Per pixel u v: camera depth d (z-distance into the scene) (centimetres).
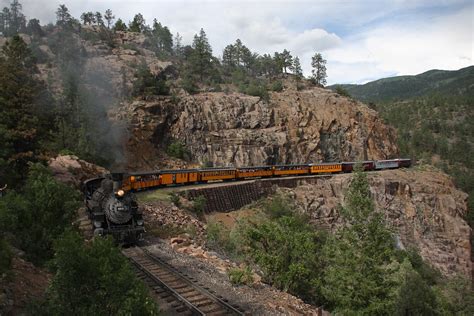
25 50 5994
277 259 1995
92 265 970
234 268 1819
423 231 6762
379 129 9788
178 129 7500
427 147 18662
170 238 2556
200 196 4634
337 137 8969
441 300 2477
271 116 8525
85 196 2572
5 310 1050
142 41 11362
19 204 1509
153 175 4550
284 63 12381
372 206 1942
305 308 1603
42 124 3169
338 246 1964
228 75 11856
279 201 5534
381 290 1828
